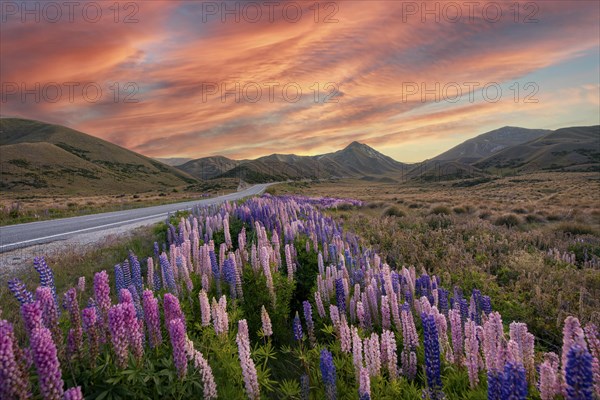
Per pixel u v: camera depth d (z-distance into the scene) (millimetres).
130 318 2773
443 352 4066
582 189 52906
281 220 11000
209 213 13773
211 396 2979
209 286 5754
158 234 11992
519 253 11430
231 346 3859
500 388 2521
